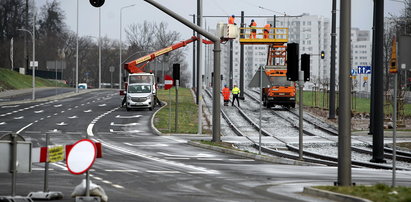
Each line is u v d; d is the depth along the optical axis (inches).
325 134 3043.8
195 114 4040.4
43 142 2423.7
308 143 2620.6
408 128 3292.3
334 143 2623.0
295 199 1089.4
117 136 2760.8
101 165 1641.2
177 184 1288.1
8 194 1087.6
